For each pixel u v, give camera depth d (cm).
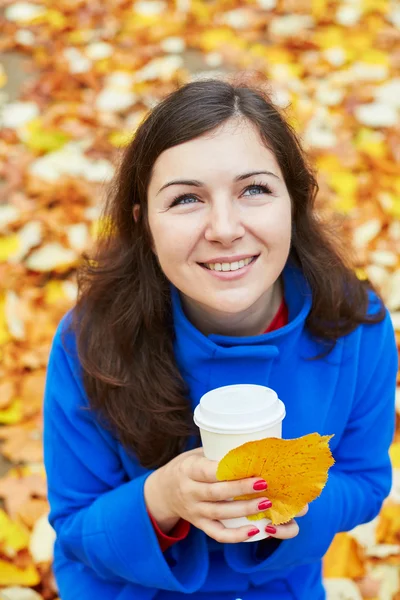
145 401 167
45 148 382
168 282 171
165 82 430
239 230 146
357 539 222
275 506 140
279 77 435
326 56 456
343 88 429
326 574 215
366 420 180
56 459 178
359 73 444
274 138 156
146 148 154
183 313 168
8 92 430
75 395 176
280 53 463
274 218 150
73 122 393
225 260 149
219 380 168
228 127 149
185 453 157
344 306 175
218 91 153
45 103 419
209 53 463
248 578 174
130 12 505
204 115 148
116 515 163
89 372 168
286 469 135
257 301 167
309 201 177
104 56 457
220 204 147
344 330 173
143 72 439
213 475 139
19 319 297
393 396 184
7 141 389
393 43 475
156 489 159
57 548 190
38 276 319
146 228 166
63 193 351
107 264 178
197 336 163
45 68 451
